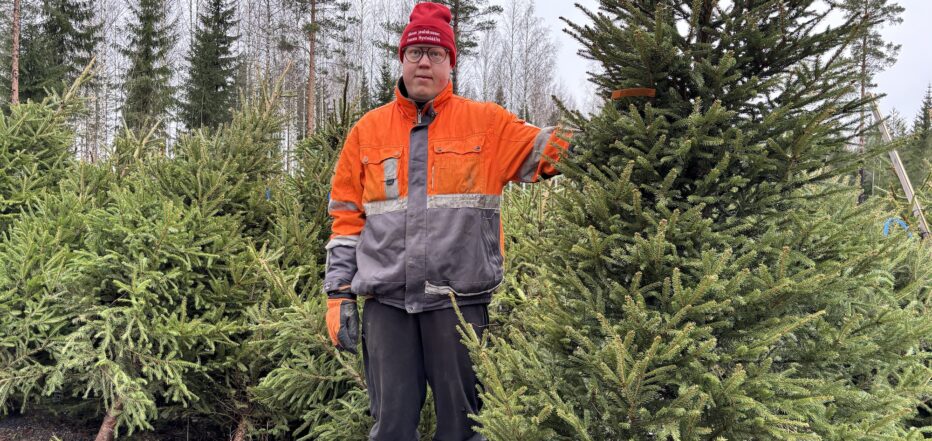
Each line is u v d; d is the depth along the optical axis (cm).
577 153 211
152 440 380
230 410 374
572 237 202
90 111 570
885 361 195
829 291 180
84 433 388
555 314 196
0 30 2688
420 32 226
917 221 275
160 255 347
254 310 335
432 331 228
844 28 178
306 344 307
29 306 342
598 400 176
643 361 159
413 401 235
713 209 198
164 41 3206
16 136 488
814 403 168
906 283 288
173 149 445
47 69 2658
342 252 252
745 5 191
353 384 320
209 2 3603
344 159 254
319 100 3872
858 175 229
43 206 404
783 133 195
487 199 232
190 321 349
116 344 315
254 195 416
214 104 3253
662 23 171
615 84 207
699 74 178
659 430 167
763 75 196
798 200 195
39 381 389
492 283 232
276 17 3925
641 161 179
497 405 188
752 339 178
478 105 234
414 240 225
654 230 185
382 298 230
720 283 167
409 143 232
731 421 169
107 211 370
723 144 180
